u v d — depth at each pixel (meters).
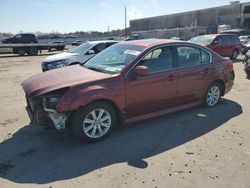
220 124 5.84
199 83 6.38
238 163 4.25
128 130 5.52
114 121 5.14
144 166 4.15
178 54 5.98
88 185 3.68
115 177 3.86
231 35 17.77
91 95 4.68
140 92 5.32
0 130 5.57
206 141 5.02
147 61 5.45
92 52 12.09
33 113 4.94
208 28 64.25
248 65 11.02
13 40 32.62
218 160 4.33
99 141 5.00
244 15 60.34
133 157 4.43
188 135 5.29
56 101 4.54
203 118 6.18
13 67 17.34
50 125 4.80
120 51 5.77
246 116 6.32
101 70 5.43
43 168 4.11
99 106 4.86
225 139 5.11
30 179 3.83
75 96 4.57
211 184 3.70
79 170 4.05
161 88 5.63
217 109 6.80
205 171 4.02
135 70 5.14
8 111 6.88
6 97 8.42
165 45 5.80
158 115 5.76
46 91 4.59
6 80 11.91
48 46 30.56
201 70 6.36
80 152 4.60
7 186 3.68
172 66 5.85
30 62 20.86
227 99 7.74
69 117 4.70
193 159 4.36
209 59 6.62
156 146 4.82
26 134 5.36
